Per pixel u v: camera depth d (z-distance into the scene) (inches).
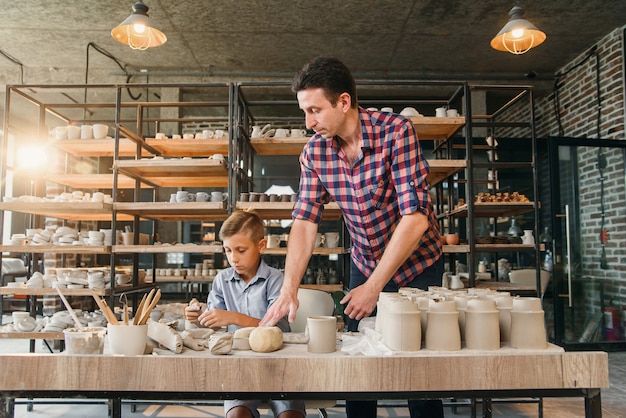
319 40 209.0
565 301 187.3
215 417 110.1
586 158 194.1
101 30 202.2
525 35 153.9
